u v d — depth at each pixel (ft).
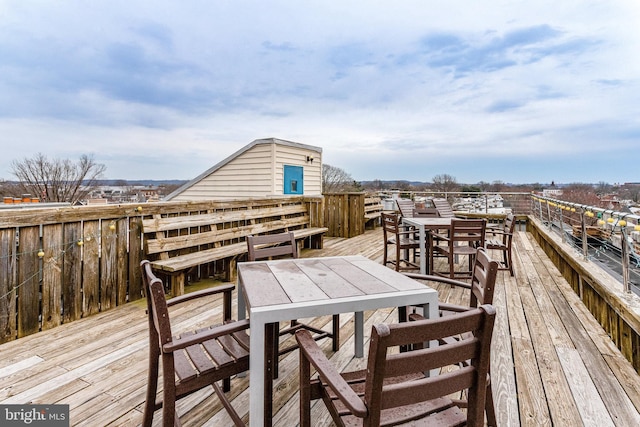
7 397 6.18
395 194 36.29
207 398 6.29
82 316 10.04
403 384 3.23
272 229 18.26
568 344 8.38
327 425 5.53
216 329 4.71
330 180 68.74
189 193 28.84
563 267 15.01
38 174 46.14
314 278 6.25
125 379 6.81
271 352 4.78
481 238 13.25
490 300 5.12
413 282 6.05
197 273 14.35
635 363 7.31
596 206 11.50
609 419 5.62
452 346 3.36
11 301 8.52
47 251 9.22
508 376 6.93
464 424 3.95
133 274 11.57
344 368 7.34
